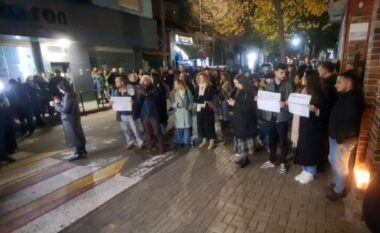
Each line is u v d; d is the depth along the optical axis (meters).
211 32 25.69
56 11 13.23
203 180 4.76
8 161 6.43
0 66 11.46
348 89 3.42
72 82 13.54
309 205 3.77
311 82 4.10
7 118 6.82
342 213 3.52
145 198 4.26
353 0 6.25
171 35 23.02
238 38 26.33
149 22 20.23
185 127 6.52
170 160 5.84
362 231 3.15
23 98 9.00
